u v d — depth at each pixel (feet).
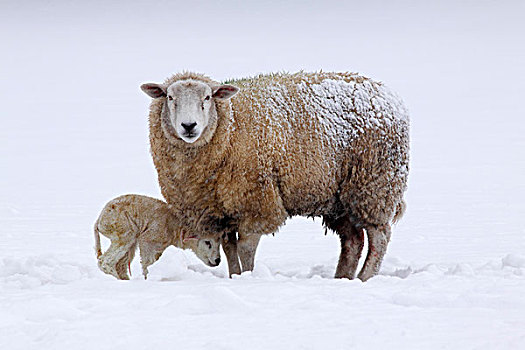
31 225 82.38
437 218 86.74
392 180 49.96
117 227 49.29
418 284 35.78
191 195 47.01
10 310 29.84
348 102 49.03
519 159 163.32
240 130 46.14
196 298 30.60
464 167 150.10
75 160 171.42
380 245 50.08
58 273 42.47
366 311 29.25
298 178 47.44
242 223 47.16
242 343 24.93
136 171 148.66
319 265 53.67
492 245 65.00
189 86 45.50
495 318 27.68
